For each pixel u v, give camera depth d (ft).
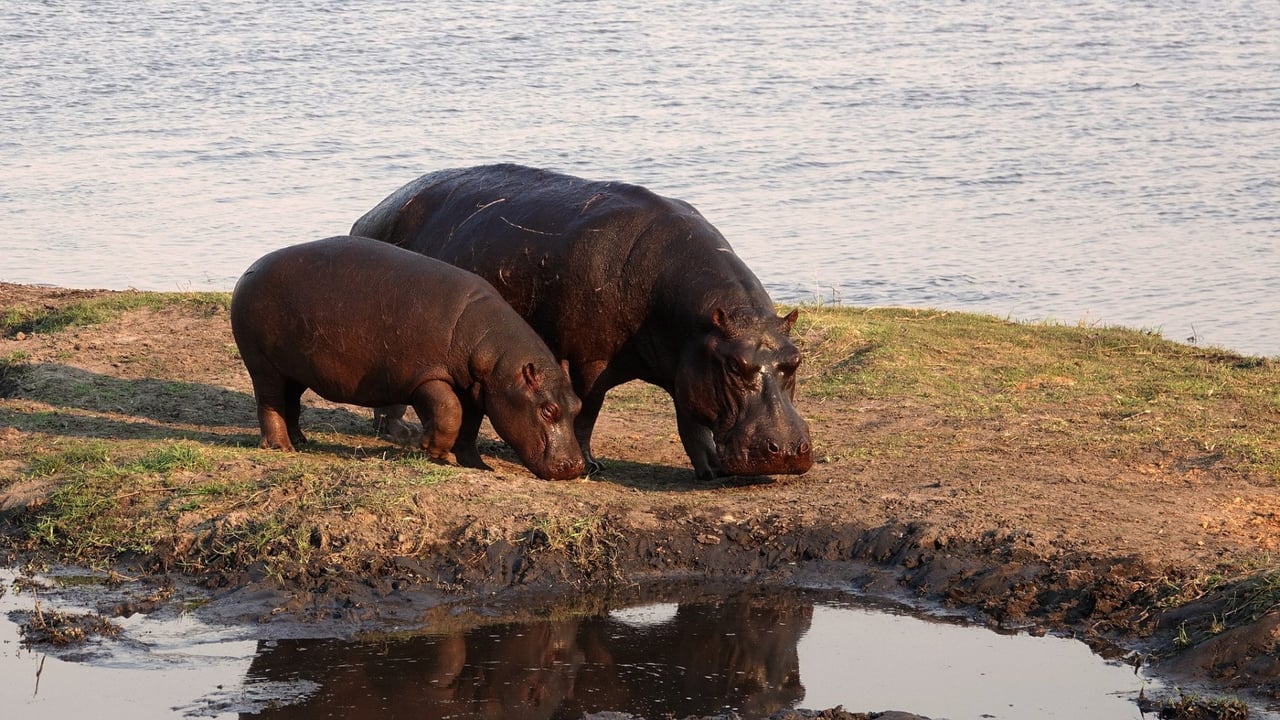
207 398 130.31
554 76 520.01
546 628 85.92
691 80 513.86
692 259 103.19
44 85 467.52
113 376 136.46
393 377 102.58
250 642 83.46
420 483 98.37
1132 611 84.28
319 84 489.26
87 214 289.33
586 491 102.12
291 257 104.94
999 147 388.37
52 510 100.07
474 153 369.30
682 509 99.66
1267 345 193.06
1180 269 250.78
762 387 99.25
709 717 74.08
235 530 94.48
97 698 75.97
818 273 247.91
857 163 365.81
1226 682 76.38
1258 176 342.44
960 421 122.21
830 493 102.83
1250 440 112.88
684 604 89.71
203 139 383.65
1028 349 148.36
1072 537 92.73
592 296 104.58
